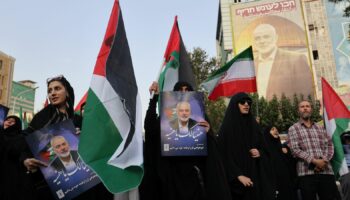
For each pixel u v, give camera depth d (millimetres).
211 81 6918
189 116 3570
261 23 52906
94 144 2938
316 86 49875
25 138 3156
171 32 5770
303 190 5477
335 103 6395
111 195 3465
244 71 6590
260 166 4234
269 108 32688
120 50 3430
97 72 3189
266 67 51219
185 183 3518
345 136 6230
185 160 3588
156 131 3703
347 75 49969
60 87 3465
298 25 51844
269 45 51875
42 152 3096
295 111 31781
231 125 4328
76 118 3668
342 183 4887
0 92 41406
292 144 5738
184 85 4133
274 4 53188
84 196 3225
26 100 41125
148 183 3762
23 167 3262
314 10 53500
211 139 3652
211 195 3455
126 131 3137
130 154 3076
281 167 6328
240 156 4184
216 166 3547
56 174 3055
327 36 52188
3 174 3158
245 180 3914
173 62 5484
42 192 3242
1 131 3277
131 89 3373
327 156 5531
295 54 50750
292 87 49562
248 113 4422
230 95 6586
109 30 3418
